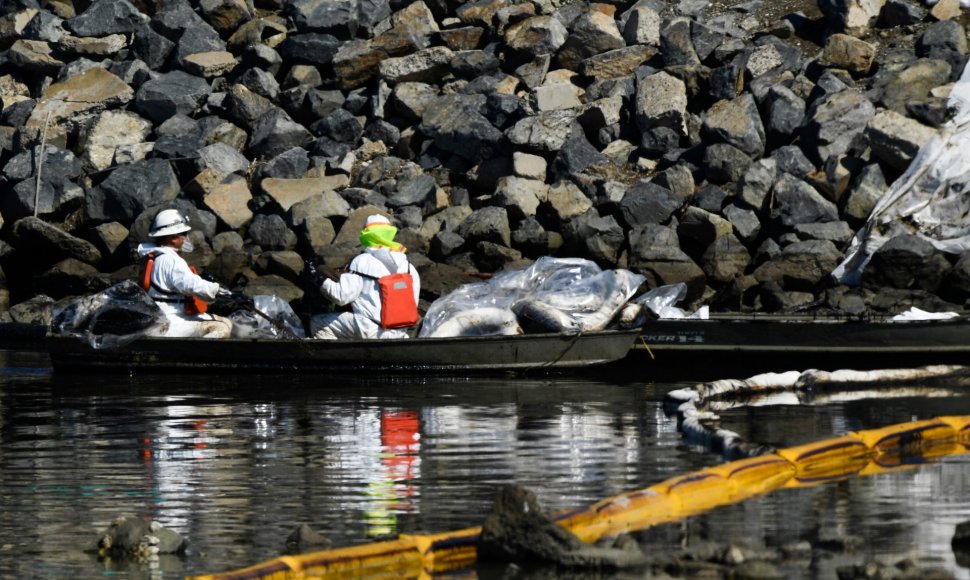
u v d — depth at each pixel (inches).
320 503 959.0
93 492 1005.2
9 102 2930.6
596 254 2380.7
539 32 2783.0
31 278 2517.2
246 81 2822.3
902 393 1503.4
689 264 2298.2
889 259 2174.0
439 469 1067.3
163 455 1144.8
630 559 780.0
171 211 1722.4
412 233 2438.5
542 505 932.0
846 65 2608.3
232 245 2486.5
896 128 2353.6
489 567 797.2
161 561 819.4
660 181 2434.8
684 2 2898.6
